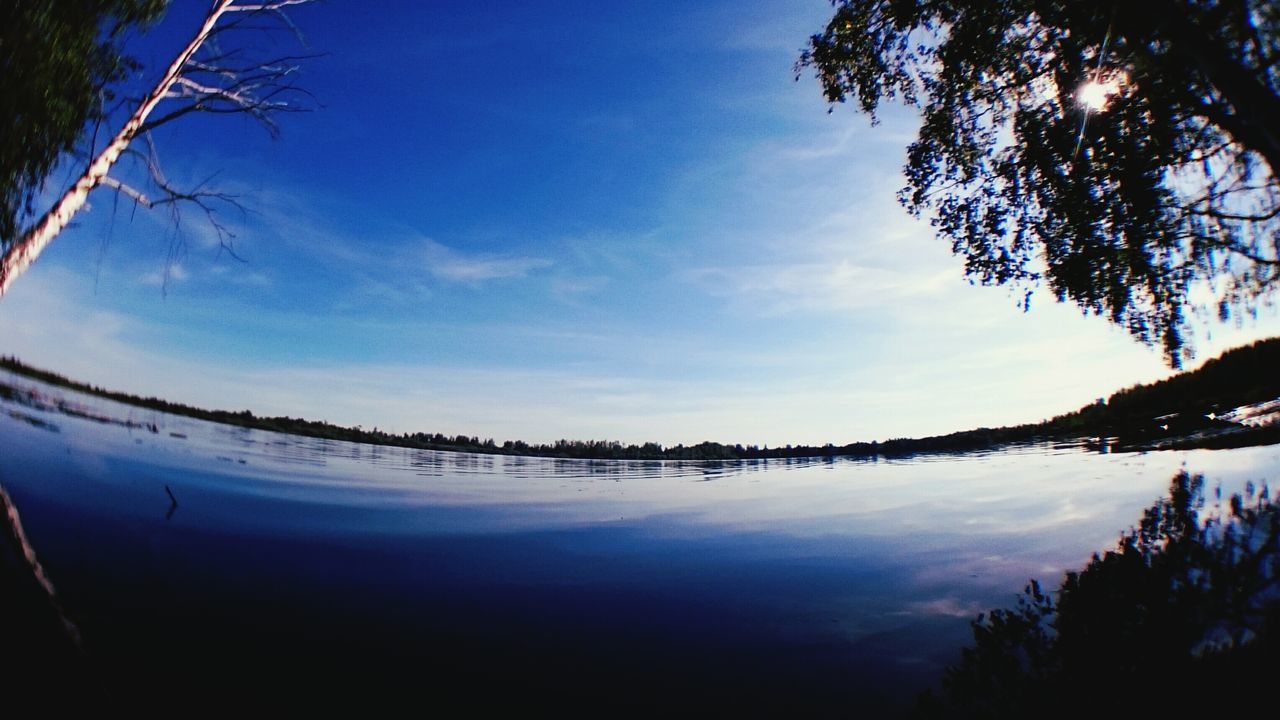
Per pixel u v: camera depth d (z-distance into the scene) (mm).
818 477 25312
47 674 4195
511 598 7207
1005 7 8820
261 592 6480
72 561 6656
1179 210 8852
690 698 4750
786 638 6129
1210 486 12594
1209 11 6684
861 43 10336
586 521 13195
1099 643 5383
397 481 19469
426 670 5012
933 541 10438
